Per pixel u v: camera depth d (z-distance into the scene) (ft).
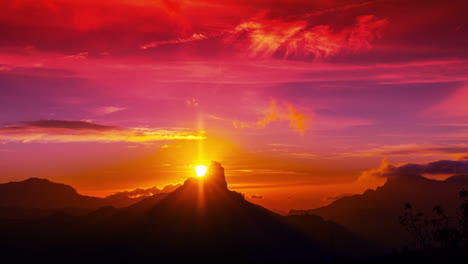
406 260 322.96
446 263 279.49
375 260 416.46
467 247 290.35
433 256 294.05
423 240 312.09
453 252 289.12
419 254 320.50
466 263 277.44
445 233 291.99
